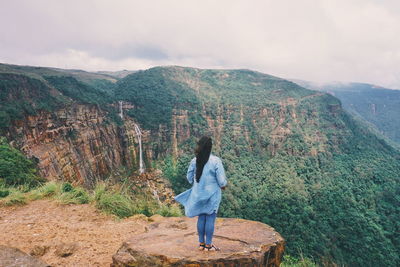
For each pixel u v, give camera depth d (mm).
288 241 42312
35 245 4645
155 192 53031
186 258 3236
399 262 42312
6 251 3283
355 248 43594
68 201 7211
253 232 4352
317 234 45906
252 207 57906
